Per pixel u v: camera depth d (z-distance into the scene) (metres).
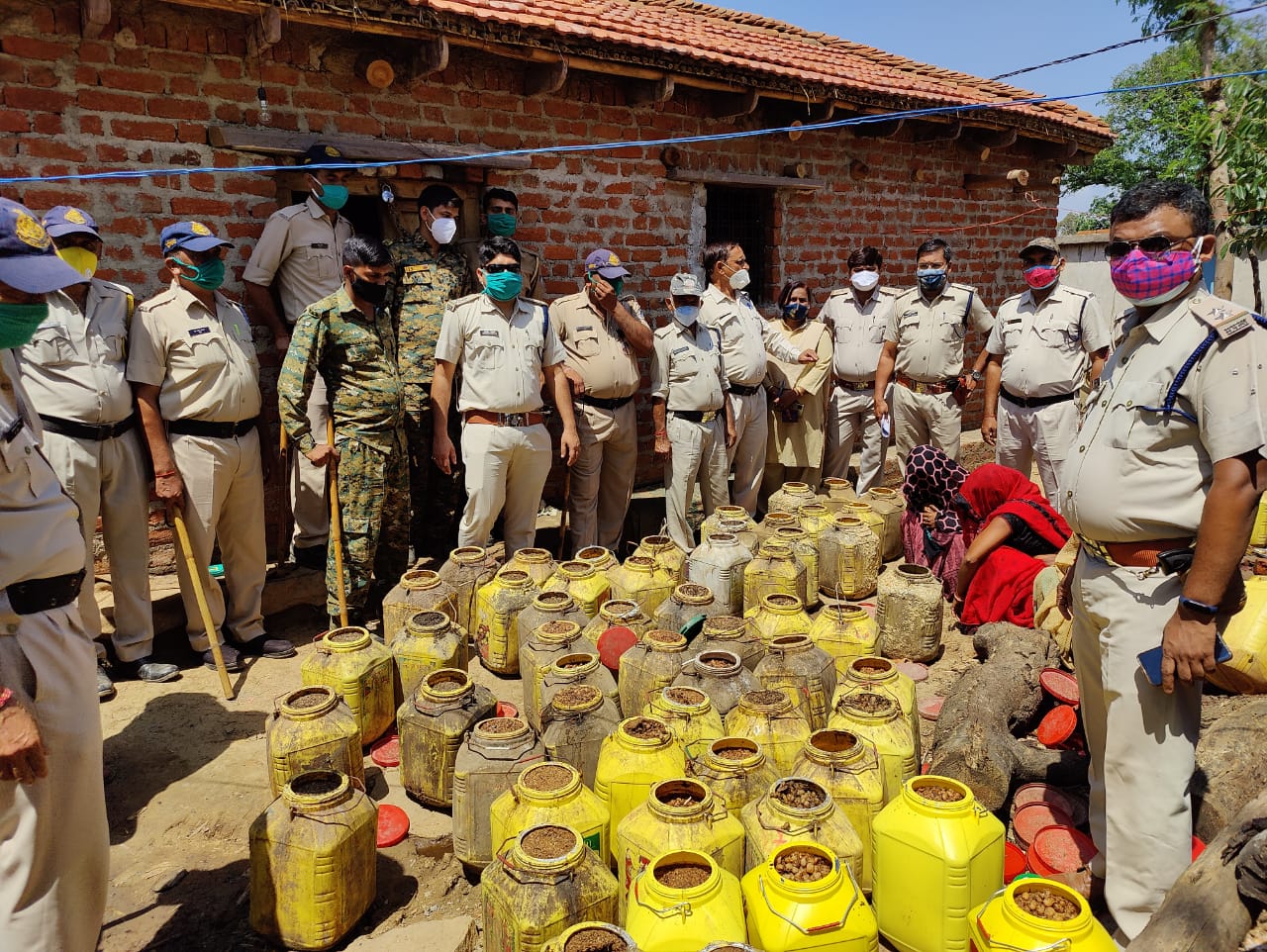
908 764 2.90
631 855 2.44
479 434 4.82
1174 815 2.41
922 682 4.25
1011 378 5.79
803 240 7.54
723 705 3.22
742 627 3.68
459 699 3.20
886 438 6.73
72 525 2.22
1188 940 2.25
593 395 5.47
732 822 2.46
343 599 4.36
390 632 4.20
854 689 3.18
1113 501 2.38
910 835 2.40
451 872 2.97
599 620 4.00
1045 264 5.63
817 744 2.83
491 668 4.30
